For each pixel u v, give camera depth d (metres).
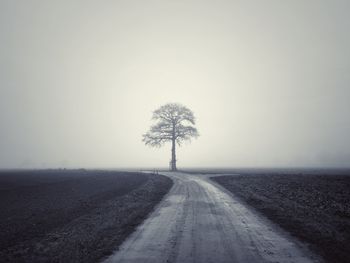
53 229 15.65
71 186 38.84
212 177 49.22
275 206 20.52
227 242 12.59
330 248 11.75
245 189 31.27
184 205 21.64
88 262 10.66
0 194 31.64
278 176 42.44
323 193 25.12
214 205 21.58
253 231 14.28
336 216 17.23
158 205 21.73
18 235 14.79
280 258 10.77
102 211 19.89
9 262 11.02
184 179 45.69
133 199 24.98
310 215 17.45
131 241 12.85
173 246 12.12
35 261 11.01
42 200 26.52
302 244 12.29
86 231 14.80
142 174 61.53
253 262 10.42
